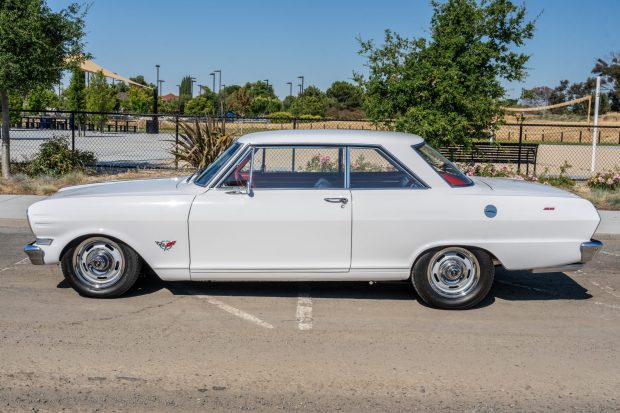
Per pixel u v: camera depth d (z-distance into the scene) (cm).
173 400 422
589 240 611
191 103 6100
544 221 602
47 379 452
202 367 478
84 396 426
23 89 1362
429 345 531
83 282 632
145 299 644
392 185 614
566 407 421
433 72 1257
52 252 616
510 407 420
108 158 2048
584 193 1419
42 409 407
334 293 679
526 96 1340
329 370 476
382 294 679
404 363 491
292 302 645
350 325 578
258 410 410
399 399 429
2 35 1302
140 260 632
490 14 1305
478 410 415
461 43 1273
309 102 5791
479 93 1298
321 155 620
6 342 521
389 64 1325
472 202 602
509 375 472
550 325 589
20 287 682
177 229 607
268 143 619
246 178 618
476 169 1462
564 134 5306
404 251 606
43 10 1371
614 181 1462
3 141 1445
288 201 601
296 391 439
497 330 572
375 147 617
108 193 627
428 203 601
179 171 1633
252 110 6228
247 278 616
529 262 609
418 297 670
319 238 603
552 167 2120
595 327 586
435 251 610
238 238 605
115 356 496
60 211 610
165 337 539
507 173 1488
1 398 421
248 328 566
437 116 1264
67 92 4334
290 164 623
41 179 1440
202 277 616
